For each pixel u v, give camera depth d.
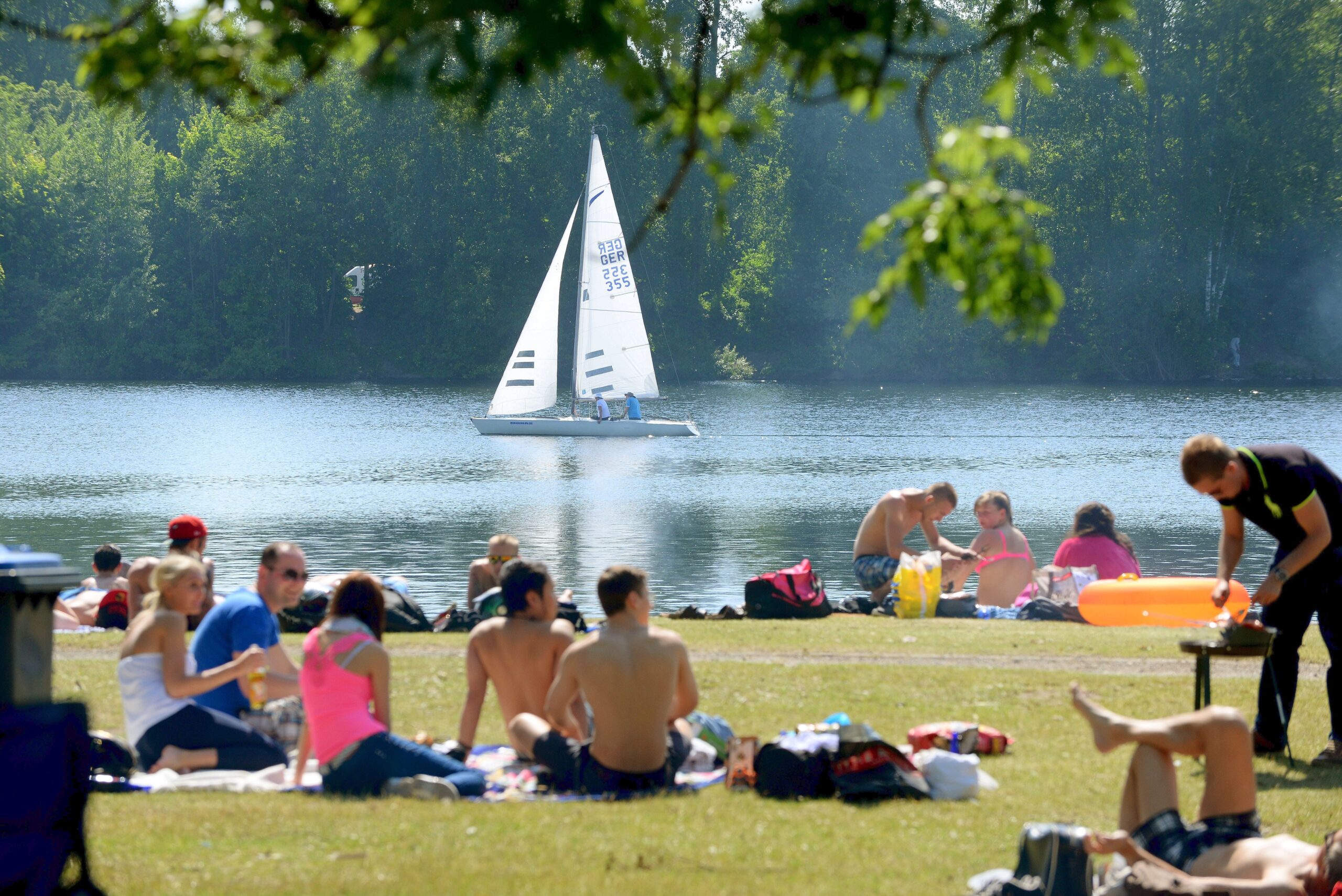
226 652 30.36
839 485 124.00
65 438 176.62
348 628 27.09
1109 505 108.12
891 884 20.61
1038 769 28.33
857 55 19.09
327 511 106.25
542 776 27.23
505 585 29.16
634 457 155.00
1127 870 20.53
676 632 46.09
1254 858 19.75
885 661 40.62
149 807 25.14
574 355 196.62
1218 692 35.59
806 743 26.86
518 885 20.31
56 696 34.16
